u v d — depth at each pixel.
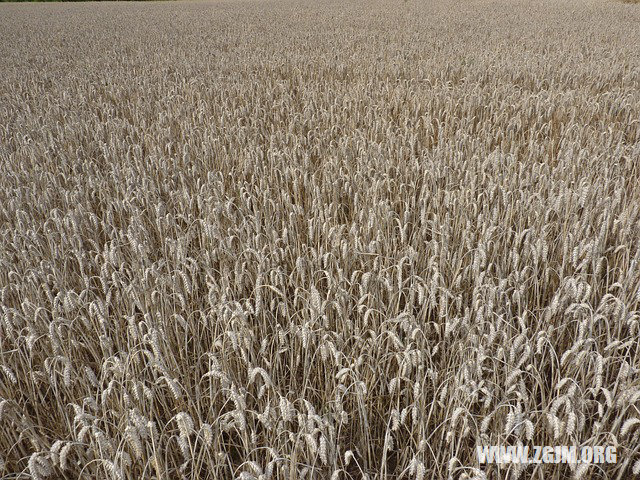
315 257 3.57
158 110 8.48
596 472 2.54
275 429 2.44
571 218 4.21
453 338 3.20
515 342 2.52
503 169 5.18
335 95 8.76
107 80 11.23
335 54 13.30
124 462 2.24
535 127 7.02
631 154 5.81
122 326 3.43
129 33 20.61
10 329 2.83
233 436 2.91
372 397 2.91
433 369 2.71
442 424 2.49
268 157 5.95
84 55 15.50
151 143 6.64
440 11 25.03
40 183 5.45
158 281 3.36
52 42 18.89
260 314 3.42
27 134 7.26
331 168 5.50
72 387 2.91
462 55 12.66
